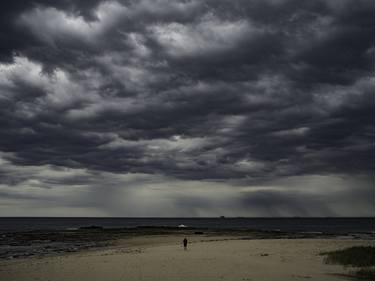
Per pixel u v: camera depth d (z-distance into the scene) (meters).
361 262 27.16
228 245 46.22
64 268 26.81
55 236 80.19
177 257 32.53
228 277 22.02
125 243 61.25
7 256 42.34
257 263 28.00
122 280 21.75
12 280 22.50
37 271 25.58
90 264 28.64
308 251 36.91
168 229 115.25
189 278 21.83
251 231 103.75
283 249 39.66
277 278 21.50
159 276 22.70
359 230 126.12
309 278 21.45
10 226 170.50
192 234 87.75
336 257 29.56
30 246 56.66
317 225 199.00
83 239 71.62
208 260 30.05
